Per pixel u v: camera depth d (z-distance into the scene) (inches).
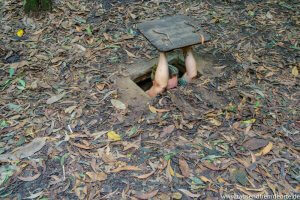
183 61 131.0
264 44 138.1
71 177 87.9
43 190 85.2
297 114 105.0
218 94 113.0
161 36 110.5
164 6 164.1
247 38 141.6
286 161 90.8
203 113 105.1
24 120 104.0
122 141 96.8
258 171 88.5
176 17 121.7
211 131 99.4
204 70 124.3
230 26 149.6
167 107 107.4
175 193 83.4
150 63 128.6
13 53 134.6
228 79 119.6
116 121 103.3
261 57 130.6
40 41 140.6
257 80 119.0
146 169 89.4
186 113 105.2
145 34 111.8
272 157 91.9
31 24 150.4
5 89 116.2
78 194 83.8
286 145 95.0
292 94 113.0
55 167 90.5
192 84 117.0
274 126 100.7
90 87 116.3
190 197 82.9
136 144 95.8
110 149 94.7
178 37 110.2
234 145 95.3
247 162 90.7
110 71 123.9
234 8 162.1
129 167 89.8
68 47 136.4
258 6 163.2
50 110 107.3
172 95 111.5
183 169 88.9
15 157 93.0
